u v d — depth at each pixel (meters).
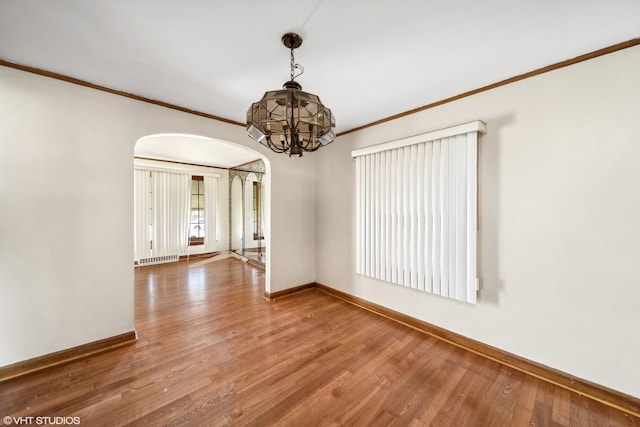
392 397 1.70
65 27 1.46
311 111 1.40
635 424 1.50
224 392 1.72
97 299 2.20
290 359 2.10
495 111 2.13
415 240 2.58
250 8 1.32
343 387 1.79
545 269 1.91
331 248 3.71
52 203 2.01
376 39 1.58
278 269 3.55
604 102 1.67
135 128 2.38
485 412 1.58
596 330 1.72
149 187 5.49
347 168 3.46
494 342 2.15
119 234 2.31
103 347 2.20
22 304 1.90
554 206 1.86
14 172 1.87
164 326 2.67
